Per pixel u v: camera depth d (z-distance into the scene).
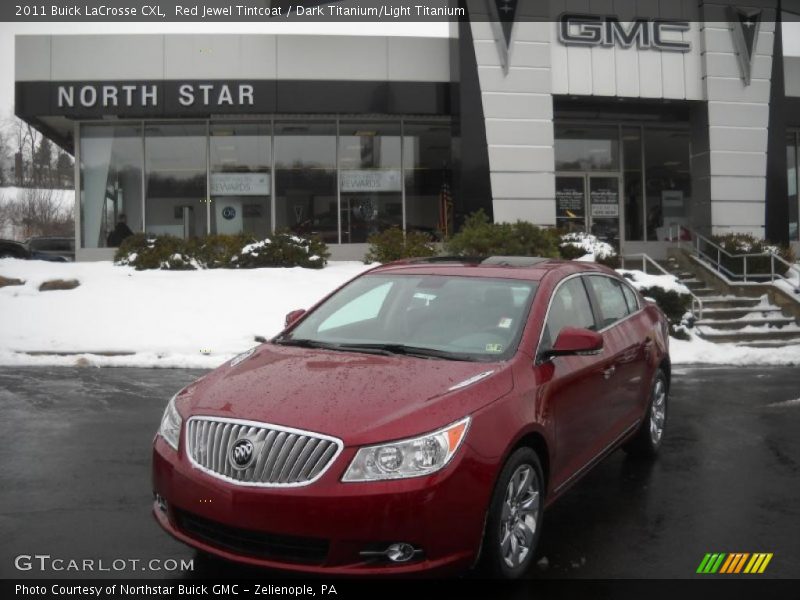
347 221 19.48
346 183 19.50
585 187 20.88
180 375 9.95
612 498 5.43
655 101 18.80
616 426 5.53
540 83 17.80
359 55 18.16
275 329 12.47
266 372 4.27
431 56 18.42
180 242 16.59
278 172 19.31
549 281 5.07
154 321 12.56
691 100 18.75
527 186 17.78
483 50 17.62
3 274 14.43
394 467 3.53
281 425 3.64
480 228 14.99
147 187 19.03
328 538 3.45
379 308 5.13
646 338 6.22
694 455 6.60
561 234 16.92
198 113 17.97
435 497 3.52
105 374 9.97
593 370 5.00
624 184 21.08
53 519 4.84
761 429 7.56
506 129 17.69
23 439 6.75
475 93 17.59
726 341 14.12
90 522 4.79
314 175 19.42
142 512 4.97
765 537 4.71
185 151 19.14
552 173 17.88
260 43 17.86
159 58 17.67
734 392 9.52
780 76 19.12
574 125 20.81
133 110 17.66
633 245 20.77
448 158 19.81
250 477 3.59
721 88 18.67
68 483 5.55
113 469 5.89
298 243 16.41
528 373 4.32
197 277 14.84
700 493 5.56
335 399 3.83
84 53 17.56
